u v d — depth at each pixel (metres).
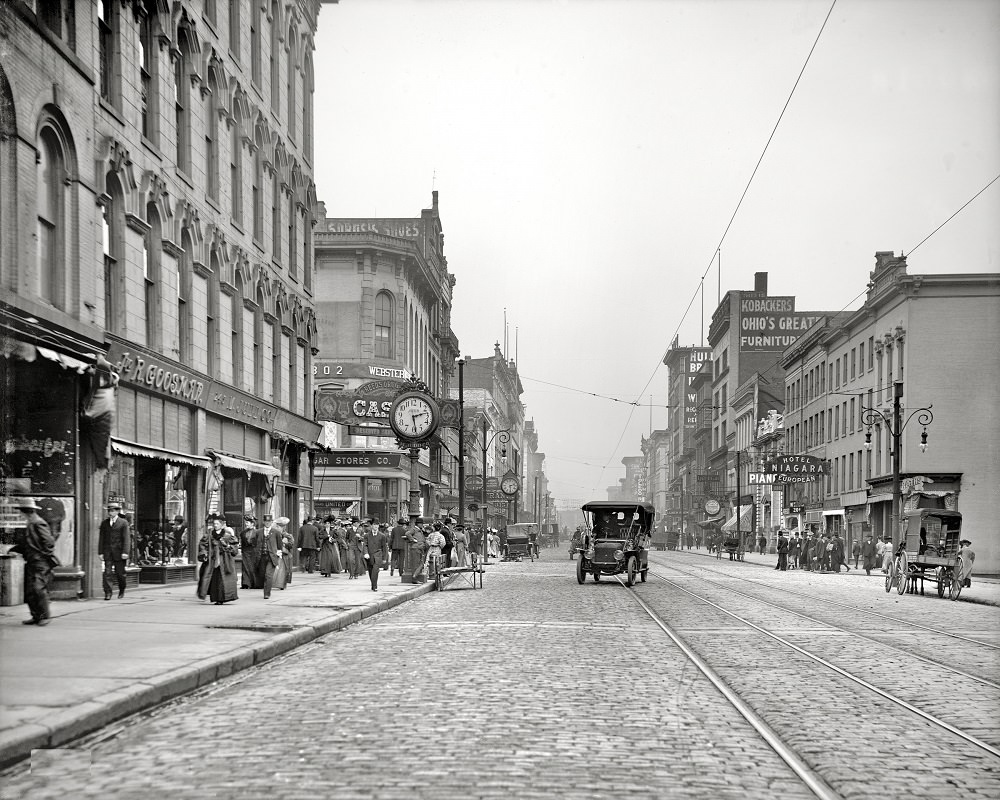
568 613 21.39
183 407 26.23
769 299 109.94
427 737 8.26
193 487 26.75
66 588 19.47
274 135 35.53
